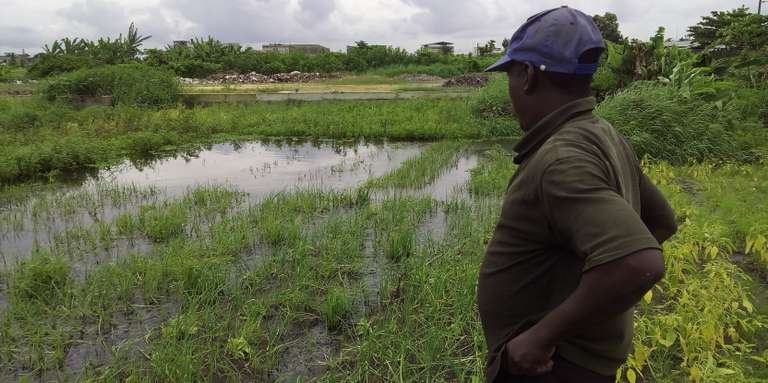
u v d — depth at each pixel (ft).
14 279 17.93
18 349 14.33
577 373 5.51
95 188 32.86
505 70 6.08
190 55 121.80
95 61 107.34
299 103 73.92
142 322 15.76
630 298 4.53
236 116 60.44
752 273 17.76
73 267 19.74
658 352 13.00
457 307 15.21
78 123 54.19
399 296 16.76
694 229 19.70
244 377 13.21
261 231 22.50
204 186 31.89
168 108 68.95
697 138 36.22
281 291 16.92
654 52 45.70
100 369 13.34
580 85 5.59
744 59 57.98
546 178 5.04
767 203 24.21
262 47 226.99
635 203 5.93
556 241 5.23
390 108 64.90
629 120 36.76
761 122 41.39
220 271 18.12
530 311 5.56
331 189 29.50
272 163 40.68
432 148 44.57
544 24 5.60
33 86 90.89
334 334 15.10
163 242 22.26
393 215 24.30
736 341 13.47
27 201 29.94
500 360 5.62
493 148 44.70
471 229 22.57
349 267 18.90
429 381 12.62
